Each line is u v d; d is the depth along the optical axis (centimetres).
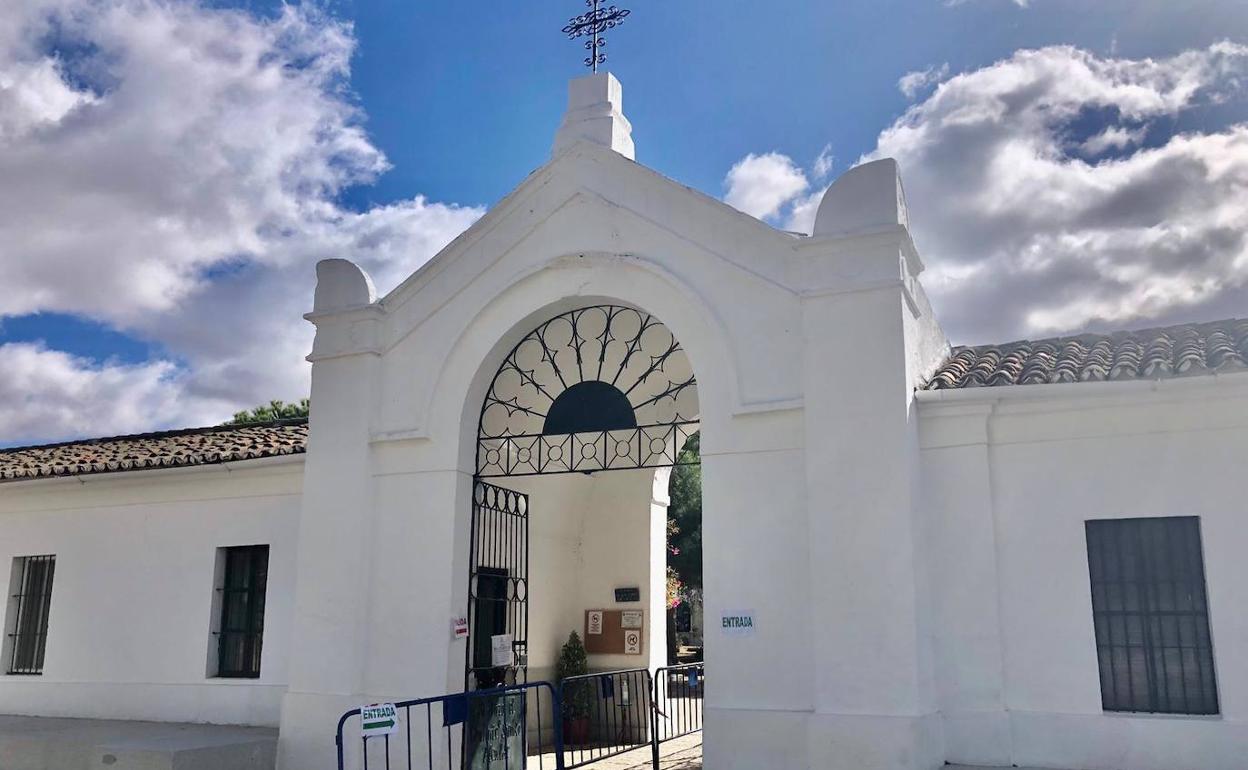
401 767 991
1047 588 870
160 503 1278
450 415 1059
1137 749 821
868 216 919
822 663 857
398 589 1038
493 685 1084
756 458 927
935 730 847
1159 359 861
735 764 876
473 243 1084
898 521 856
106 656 1262
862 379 890
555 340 1109
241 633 1207
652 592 1336
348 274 1127
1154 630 848
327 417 1105
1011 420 900
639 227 1014
